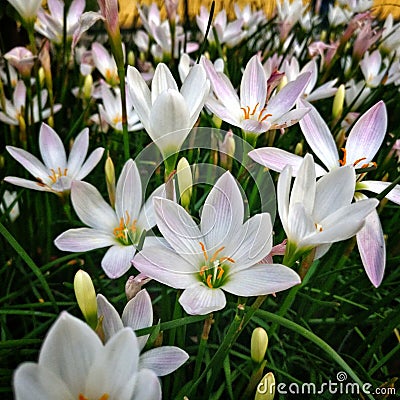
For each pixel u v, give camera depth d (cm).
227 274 15
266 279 14
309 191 15
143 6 46
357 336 29
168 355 16
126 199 19
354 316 26
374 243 18
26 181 24
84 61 39
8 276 28
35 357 23
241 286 15
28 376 10
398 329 30
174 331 19
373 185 20
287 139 32
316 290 26
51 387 11
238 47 42
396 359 29
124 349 11
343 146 32
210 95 20
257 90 21
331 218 15
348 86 37
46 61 30
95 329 15
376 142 20
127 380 11
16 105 34
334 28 52
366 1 50
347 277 31
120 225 20
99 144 36
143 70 42
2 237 29
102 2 19
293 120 19
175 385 20
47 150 26
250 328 27
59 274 31
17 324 28
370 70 38
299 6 40
